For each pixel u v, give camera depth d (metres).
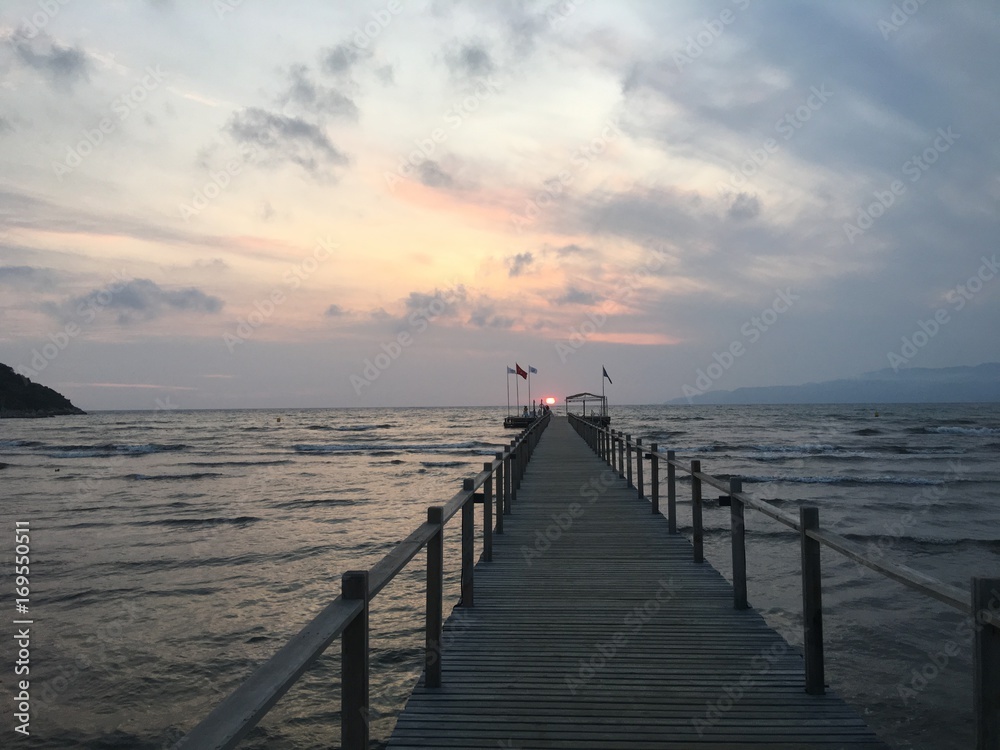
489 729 3.26
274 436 71.06
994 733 1.97
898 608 9.48
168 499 24.05
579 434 29.98
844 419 99.12
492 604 5.43
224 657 8.22
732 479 5.27
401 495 24.36
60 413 164.00
